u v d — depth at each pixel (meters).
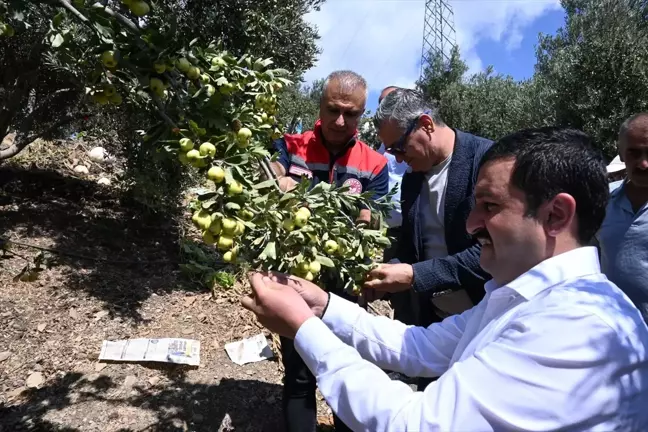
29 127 5.47
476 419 0.98
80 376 3.43
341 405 1.15
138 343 3.81
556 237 1.08
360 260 1.81
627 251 2.67
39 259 2.34
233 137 1.46
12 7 1.41
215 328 4.25
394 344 1.55
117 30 1.50
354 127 2.60
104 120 5.62
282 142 2.72
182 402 3.31
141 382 3.46
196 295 4.73
